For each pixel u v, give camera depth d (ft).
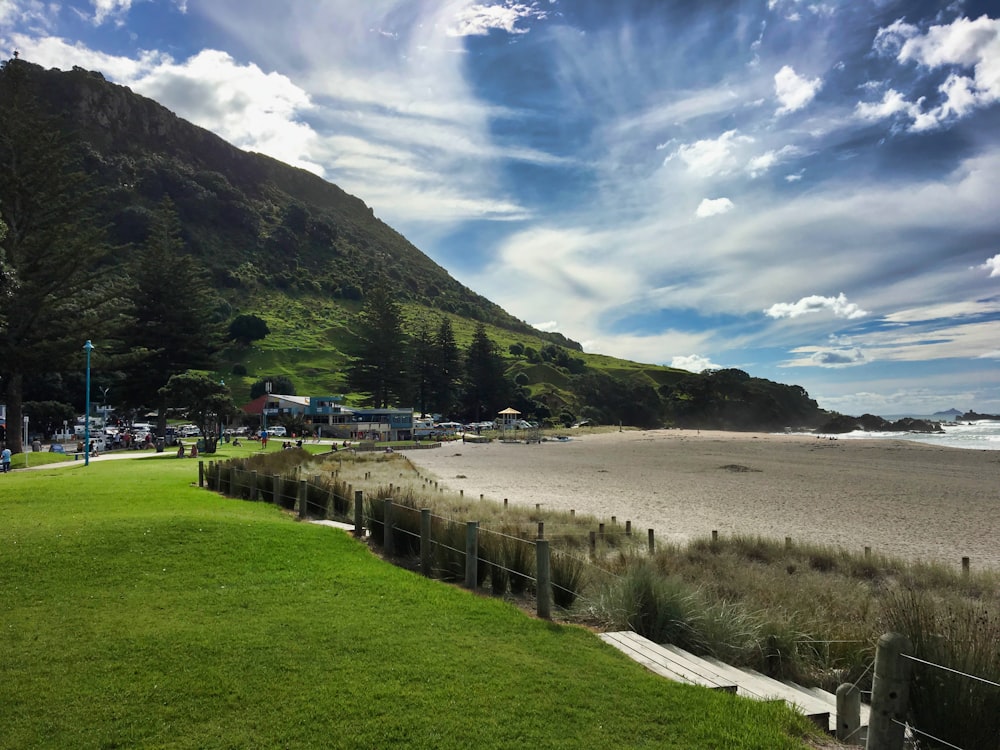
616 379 428.15
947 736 12.38
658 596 21.24
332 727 12.44
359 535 35.35
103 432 167.32
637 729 12.75
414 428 245.45
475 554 25.14
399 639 17.60
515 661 16.34
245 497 50.49
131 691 13.80
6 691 13.69
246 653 16.12
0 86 119.03
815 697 17.20
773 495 79.36
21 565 24.09
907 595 27.63
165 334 182.60
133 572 23.94
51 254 117.19
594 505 69.62
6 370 114.73
